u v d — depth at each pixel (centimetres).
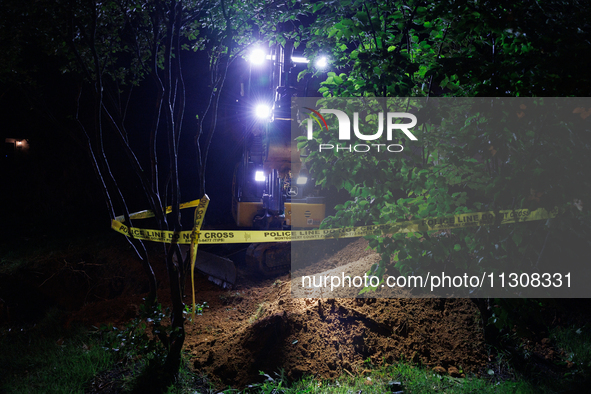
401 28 311
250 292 694
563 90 282
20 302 809
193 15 383
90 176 1301
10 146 1273
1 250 940
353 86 332
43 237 1046
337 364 359
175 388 338
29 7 329
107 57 395
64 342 457
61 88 1229
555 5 279
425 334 382
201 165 384
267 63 698
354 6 317
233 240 384
